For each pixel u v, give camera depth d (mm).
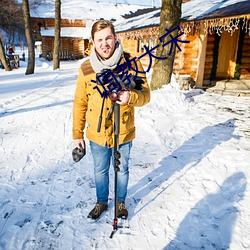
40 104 7051
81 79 2006
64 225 2322
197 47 9742
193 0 14867
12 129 4977
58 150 4023
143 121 5387
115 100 1751
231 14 7070
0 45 17516
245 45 10570
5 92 8867
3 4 29062
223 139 4512
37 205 2609
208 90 9422
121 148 2164
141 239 2166
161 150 4016
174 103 6707
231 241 2145
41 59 30969
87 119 2094
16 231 2238
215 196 2779
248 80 10641
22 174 3250
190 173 3279
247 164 3512
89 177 3188
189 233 2238
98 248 2068
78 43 32781
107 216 2451
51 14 32969
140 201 2688
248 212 2508
